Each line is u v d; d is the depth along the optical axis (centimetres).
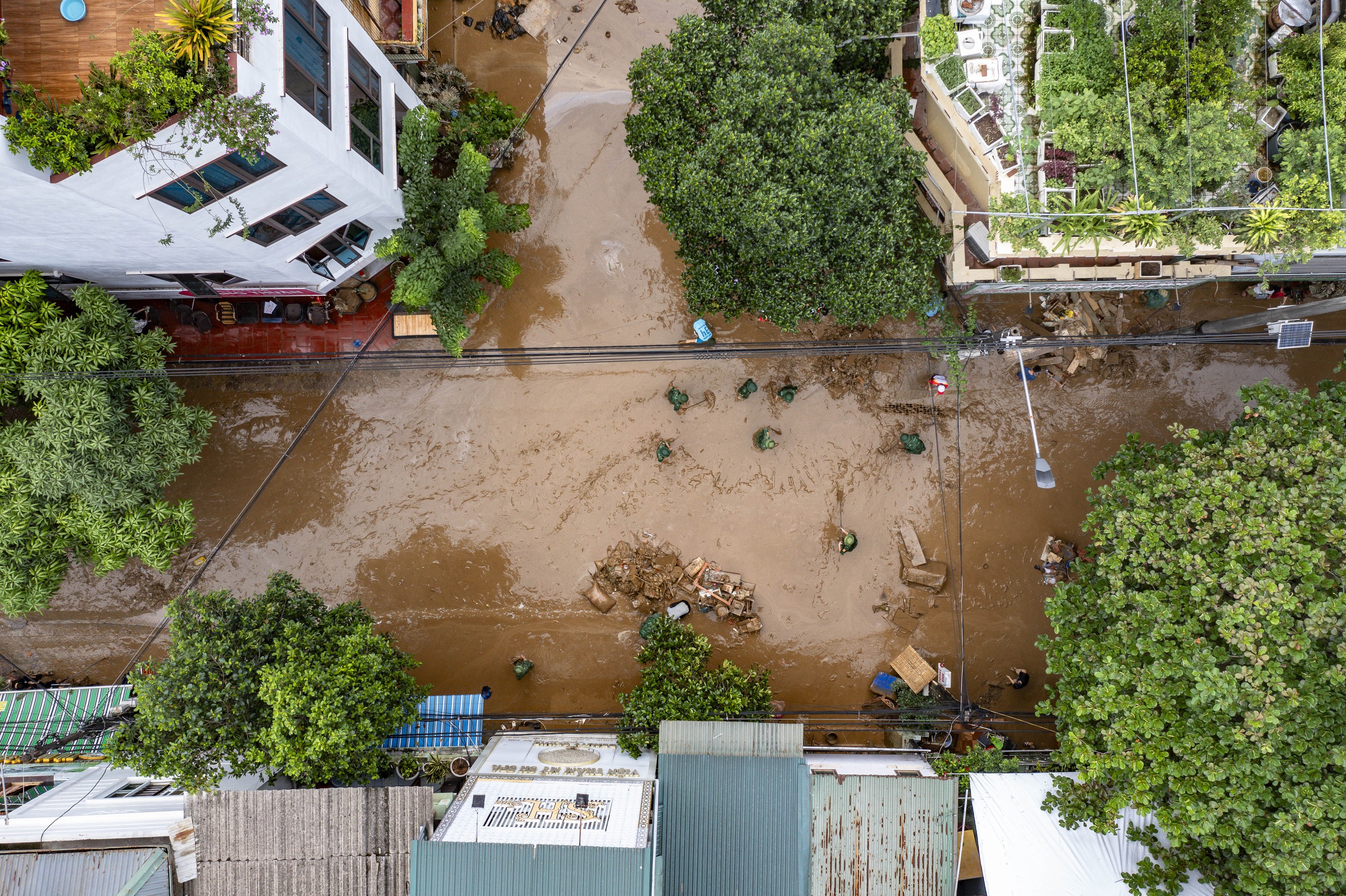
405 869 1524
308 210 1563
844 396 2134
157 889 1503
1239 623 1338
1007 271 1712
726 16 1653
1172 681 1391
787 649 2127
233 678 1561
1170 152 1482
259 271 1750
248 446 2123
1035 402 2147
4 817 1535
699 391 2136
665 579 2102
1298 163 1509
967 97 1581
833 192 1521
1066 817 1488
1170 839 1370
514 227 1900
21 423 1545
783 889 1588
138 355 1666
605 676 2120
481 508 2138
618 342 2145
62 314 1827
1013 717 2088
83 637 2100
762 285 1692
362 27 1619
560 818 1445
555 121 2131
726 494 2134
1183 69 1472
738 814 1611
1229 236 1522
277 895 1521
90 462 1574
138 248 1507
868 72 1761
